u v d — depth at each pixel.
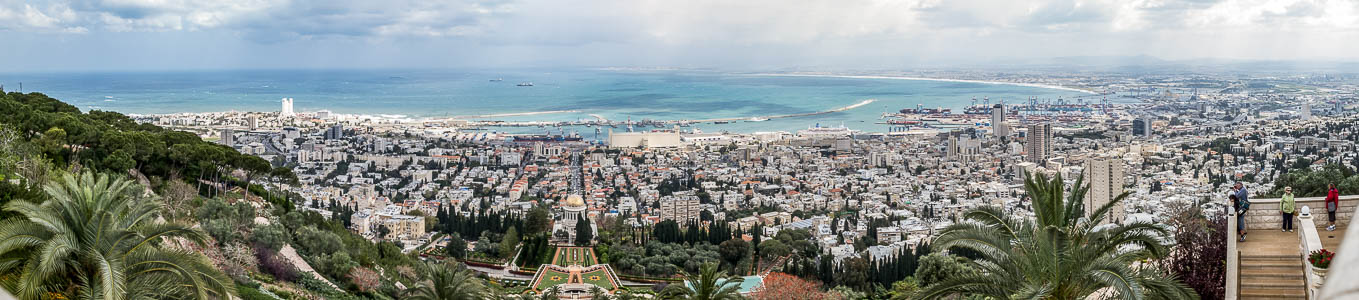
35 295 25.97
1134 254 28.16
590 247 105.81
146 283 27.91
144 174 82.88
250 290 47.47
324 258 61.50
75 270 27.58
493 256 101.94
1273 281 28.52
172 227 29.53
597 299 75.94
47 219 26.66
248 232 59.75
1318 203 32.62
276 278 54.69
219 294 29.67
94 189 28.08
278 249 58.38
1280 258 29.53
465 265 94.50
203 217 60.31
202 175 84.75
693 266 92.06
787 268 83.62
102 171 71.88
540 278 89.56
